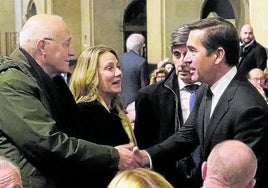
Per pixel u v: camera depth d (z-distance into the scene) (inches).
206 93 142.7
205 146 139.4
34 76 136.6
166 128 186.5
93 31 749.9
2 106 132.0
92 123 155.4
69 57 144.3
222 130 134.5
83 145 135.6
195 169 177.8
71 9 767.7
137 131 191.0
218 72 136.9
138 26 753.0
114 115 162.4
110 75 159.2
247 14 596.4
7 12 963.3
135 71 392.8
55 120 139.2
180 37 171.6
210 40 134.0
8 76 133.3
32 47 139.8
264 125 131.4
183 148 161.0
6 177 104.7
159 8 584.4
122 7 753.6
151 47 595.8
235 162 106.3
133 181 96.3
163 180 98.2
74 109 147.6
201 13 597.3
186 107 186.4
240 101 133.0
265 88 284.0
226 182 105.9
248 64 372.2
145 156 156.2
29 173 133.3
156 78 310.5
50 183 136.3
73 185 143.9
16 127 131.0
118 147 144.5
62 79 146.4
